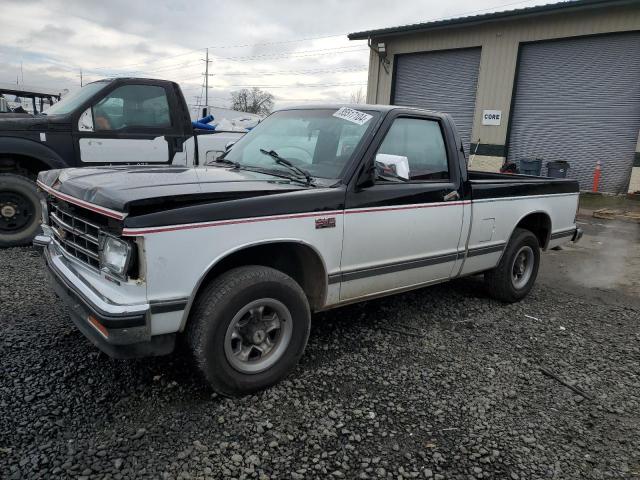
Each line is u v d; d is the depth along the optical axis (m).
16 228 6.21
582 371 3.79
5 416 2.79
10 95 10.57
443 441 2.83
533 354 4.04
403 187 3.84
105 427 2.75
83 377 3.24
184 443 2.67
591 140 15.30
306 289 3.59
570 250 8.26
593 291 5.96
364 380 3.45
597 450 2.85
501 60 16.52
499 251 4.91
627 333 4.62
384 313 4.75
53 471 2.39
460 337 4.29
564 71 15.47
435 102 18.69
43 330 3.86
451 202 4.22
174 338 2.86
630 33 14.15
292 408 3.05
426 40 18.25
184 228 2.72
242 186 3.16
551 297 5.64
